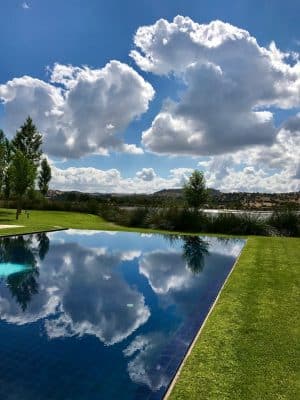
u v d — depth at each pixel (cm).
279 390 389
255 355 472
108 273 1087
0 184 3169
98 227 2264
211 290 909
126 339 584
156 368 482
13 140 3494
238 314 632
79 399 406
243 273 954
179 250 1514
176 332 620
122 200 4322
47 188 4616
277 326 573
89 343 565
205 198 2906
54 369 473
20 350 536
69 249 1494
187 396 379
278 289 797
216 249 1538
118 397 410
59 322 661
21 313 711
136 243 1681
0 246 1515
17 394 414
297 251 1313
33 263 1209
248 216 2109
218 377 417
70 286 928
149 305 778
